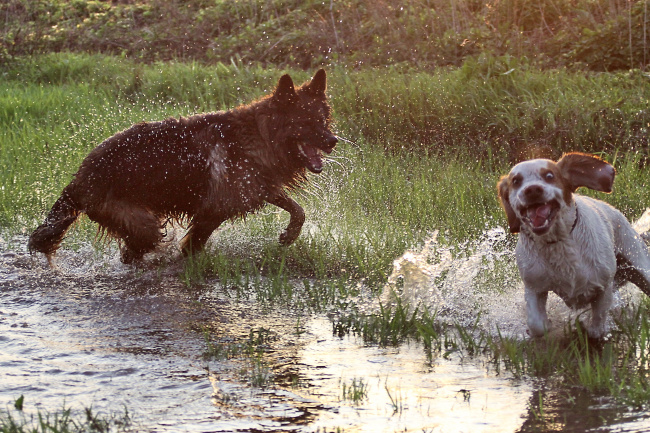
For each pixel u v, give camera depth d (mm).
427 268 7691
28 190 10773
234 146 8031
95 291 7500
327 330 6309
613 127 12055
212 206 8039
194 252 8383
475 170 11602
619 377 4969
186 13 23438
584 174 5477
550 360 5266
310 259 8477
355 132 13273
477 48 16750
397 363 5461
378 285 7500
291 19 21094
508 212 5754
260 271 8234
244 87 16203
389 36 18344
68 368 5344
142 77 17891
